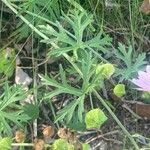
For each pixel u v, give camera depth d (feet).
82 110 0.57
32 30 0.65
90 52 0.59
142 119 0.63
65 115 0.61
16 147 0.60
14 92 0.59
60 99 0.65
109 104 0.64
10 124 0.62
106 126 0.63
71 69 0.63
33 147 0.59
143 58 0.62
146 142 0.62
